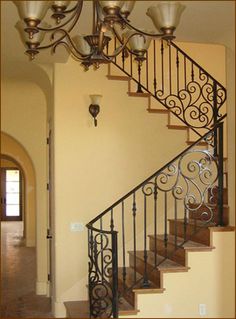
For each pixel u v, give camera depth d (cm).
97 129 589
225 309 443
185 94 661
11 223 1855
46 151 718
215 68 734
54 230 573
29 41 361
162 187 602
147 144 603
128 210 595
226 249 446
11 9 394
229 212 454
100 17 360
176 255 478
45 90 670
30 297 666
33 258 1032
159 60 693
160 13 324
